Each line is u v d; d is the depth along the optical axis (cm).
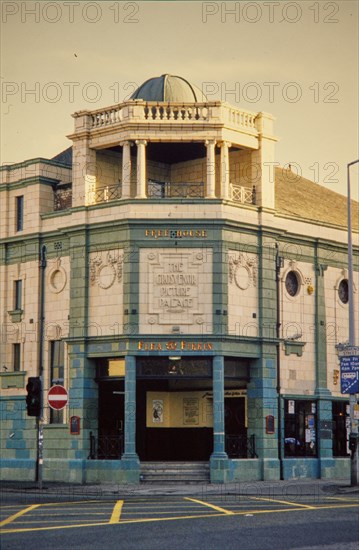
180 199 3850
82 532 1992
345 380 3538
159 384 4166
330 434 4234
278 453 3984
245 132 4022
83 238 3984
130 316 3806
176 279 3831
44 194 4250
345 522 2155
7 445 4216
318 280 4303
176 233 3844
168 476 3778
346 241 4466
